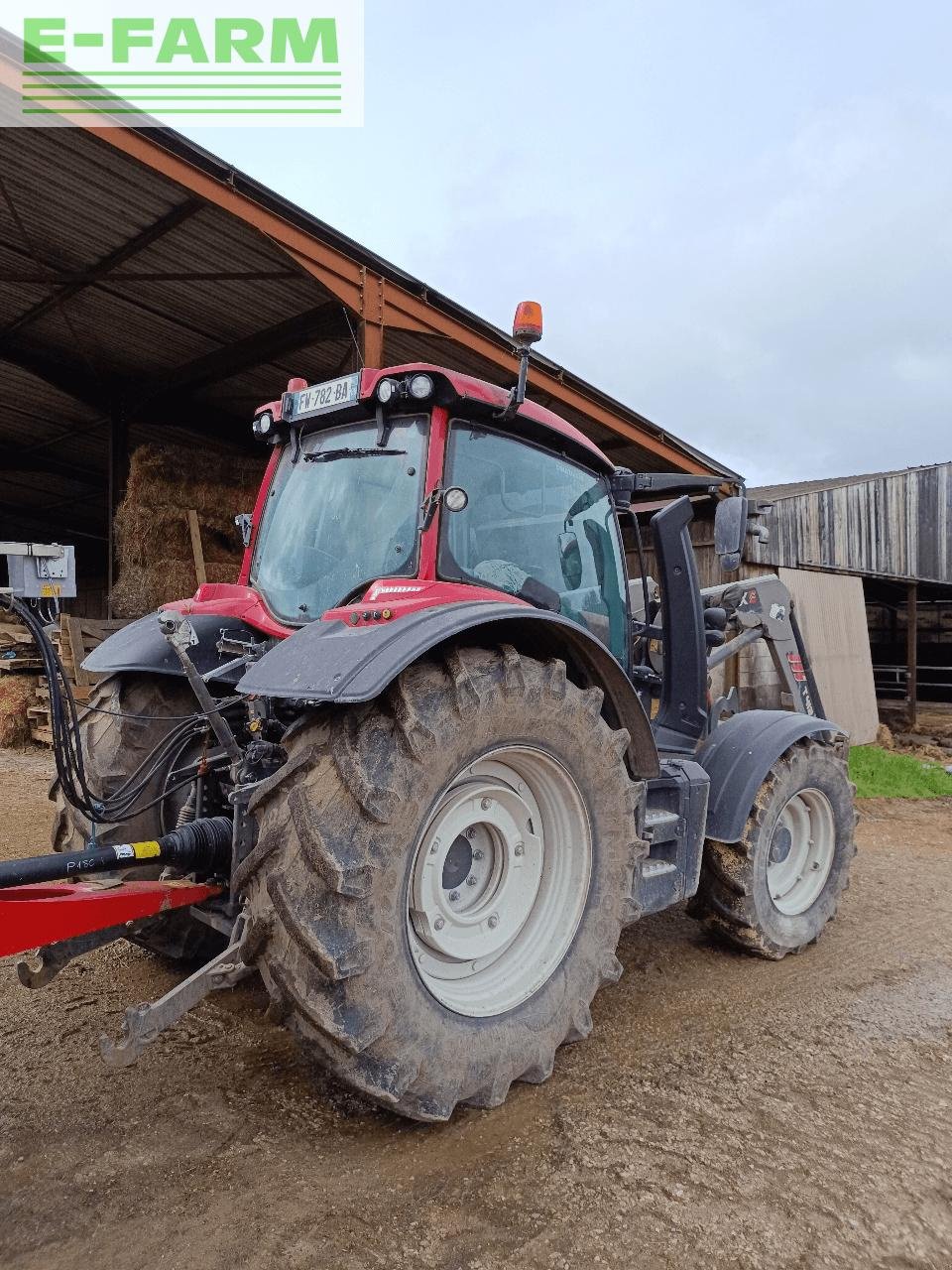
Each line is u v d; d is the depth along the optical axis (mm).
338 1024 2061
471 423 2891
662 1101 2572
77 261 7969
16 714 8891
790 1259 1925
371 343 6992
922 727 14375
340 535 2975
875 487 13469
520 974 2600
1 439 13633
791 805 3939
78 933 2166
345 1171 2168
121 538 8867
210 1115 2400
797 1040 3025
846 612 11992
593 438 10383
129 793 2785
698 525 10867
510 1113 2469
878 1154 2340
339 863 2049
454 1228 1973
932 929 4363
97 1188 2076
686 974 3607
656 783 3285
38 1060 2684
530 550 3078
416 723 2211
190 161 5957
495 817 2586
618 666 2844
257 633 3240
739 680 9555
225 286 8242
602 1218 2025
